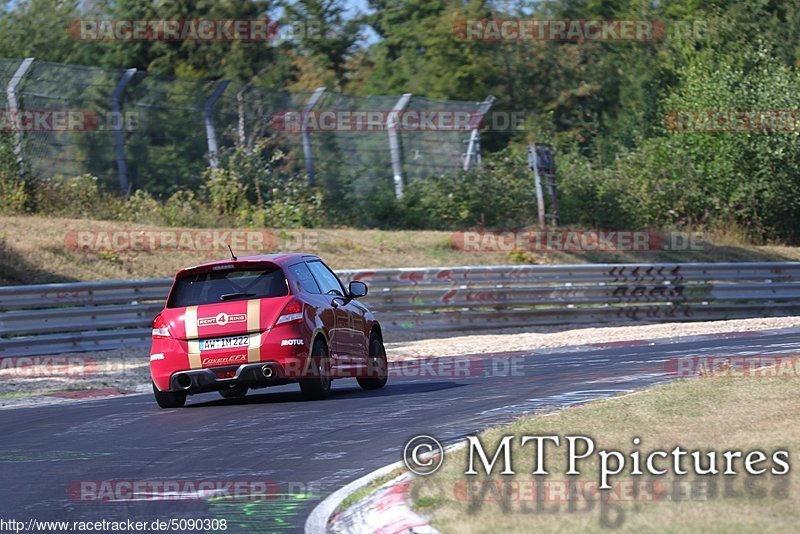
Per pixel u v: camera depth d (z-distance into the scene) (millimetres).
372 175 80125
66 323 45938
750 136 89375
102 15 105062
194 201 71125
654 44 126688
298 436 24438
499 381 34312
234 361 29812
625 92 122125
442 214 79688
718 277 65000
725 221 89375
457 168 83625
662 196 88625
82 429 27141
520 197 81688
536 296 59062
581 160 98062
